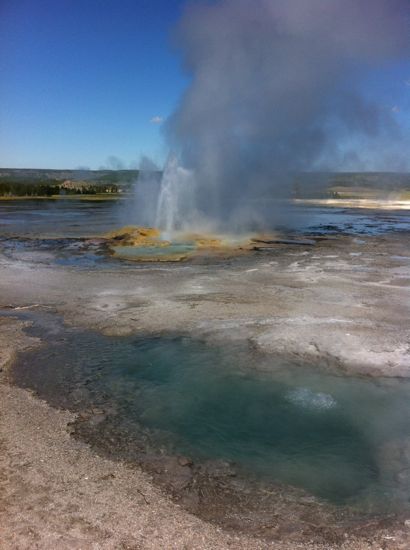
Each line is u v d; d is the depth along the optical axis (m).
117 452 6.43
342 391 8.29
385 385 8.49
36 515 5.09
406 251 22.44
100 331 11.11
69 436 6.77
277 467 6.22
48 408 7.59
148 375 8.88
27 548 4.62
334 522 5.23
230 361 9.45
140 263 19.20
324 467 6.24
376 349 9.94
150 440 6.75
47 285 15.38
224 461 6.31
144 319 11.88
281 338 10.52
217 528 5.06
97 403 7.81
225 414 7.54
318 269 17.95
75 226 32.78
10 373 8.88
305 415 7.53
